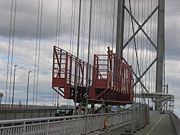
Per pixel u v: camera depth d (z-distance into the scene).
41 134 12.40
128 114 29.78
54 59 23.69
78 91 24.52
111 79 25.97
